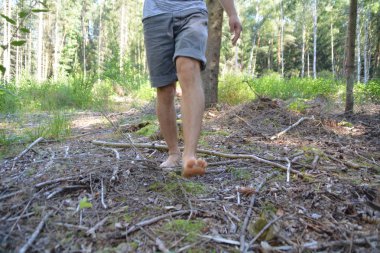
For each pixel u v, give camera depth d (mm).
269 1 36719
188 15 1788
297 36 43750
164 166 2043
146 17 1871
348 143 2908
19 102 5641
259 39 42375
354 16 4531
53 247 1183
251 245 1241
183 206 1552
